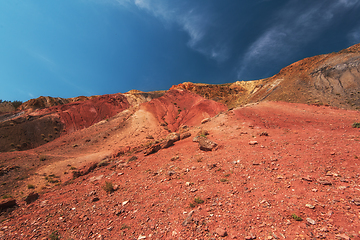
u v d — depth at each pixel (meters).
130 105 87.81
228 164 11.67
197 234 5.93
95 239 6.91
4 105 95.88
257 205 6.89
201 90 143.88
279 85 93.88
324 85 71.00
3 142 44.59
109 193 11.42
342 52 84.44
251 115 28.27
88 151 36.72
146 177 12.80
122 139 44.88
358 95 55.56
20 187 20.64
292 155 11.25
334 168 8.62
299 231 5.18
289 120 24.47
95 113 70.94
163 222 7.03
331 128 18.94
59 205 10.85
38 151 36.22
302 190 7.29
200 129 25.77
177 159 15.27
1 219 10.12
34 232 8.16
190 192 9.06
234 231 5.75
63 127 58.84
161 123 58.19
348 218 5.25
